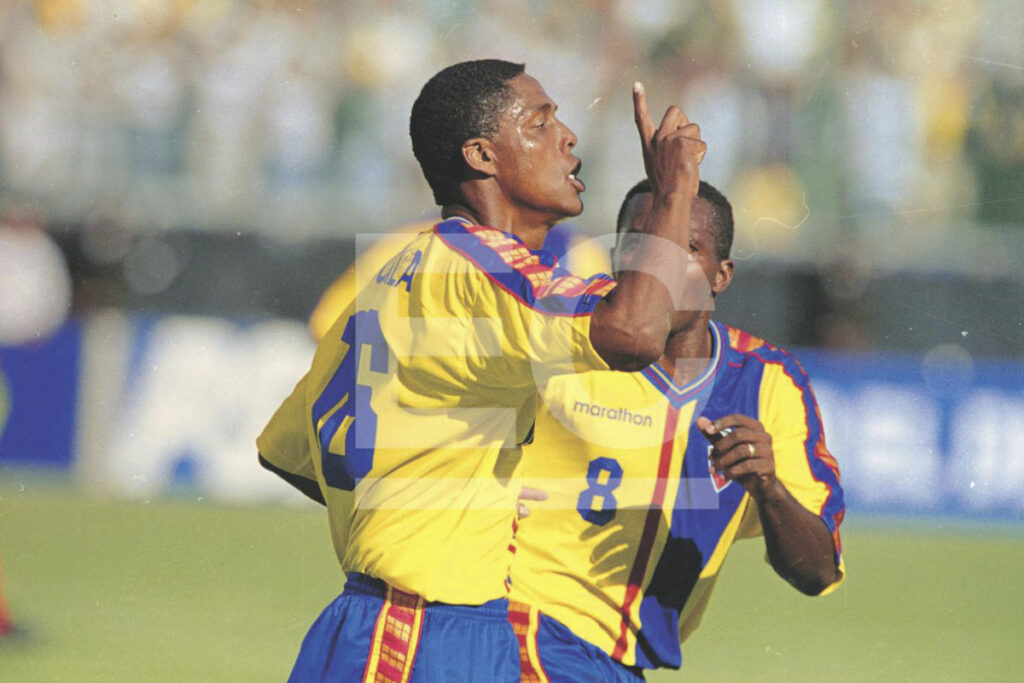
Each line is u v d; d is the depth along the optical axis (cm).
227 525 2395
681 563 1083
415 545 859
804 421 1116
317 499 1038
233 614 1781
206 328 2970
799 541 1037
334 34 3409
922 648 1814
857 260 3344
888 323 3356
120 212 3262
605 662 1057
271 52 3397
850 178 3378
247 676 1523
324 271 3319
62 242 3231
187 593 1894
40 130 3281
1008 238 3341
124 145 3334
